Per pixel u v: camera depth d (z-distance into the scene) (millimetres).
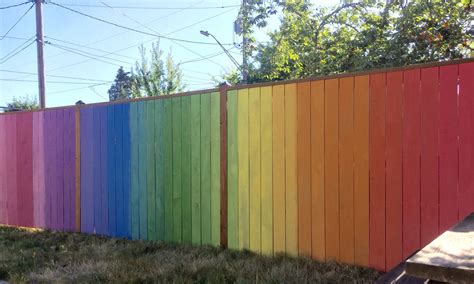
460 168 4027
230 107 5559
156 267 4695
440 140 4137
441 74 4145
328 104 4812
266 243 5234
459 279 1766
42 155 7445
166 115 6121
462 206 4008
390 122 4418
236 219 5480
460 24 7387
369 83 4551
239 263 4730
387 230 4414
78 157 7008
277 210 5156
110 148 6668
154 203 6211
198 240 5809
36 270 4809
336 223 4742
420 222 4230
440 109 4145
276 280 4086
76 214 7031
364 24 8750
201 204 5789
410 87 4312
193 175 5863
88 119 6910
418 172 4254
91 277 4395
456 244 2188
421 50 7590
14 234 6914
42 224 7434
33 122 7559
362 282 4039
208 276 4289
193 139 5871
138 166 6379
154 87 24469
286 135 5105
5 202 7934
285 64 10242
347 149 4680
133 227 6418
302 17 9430
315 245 4883
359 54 8266
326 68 8672
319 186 4859
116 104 6625
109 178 6676
